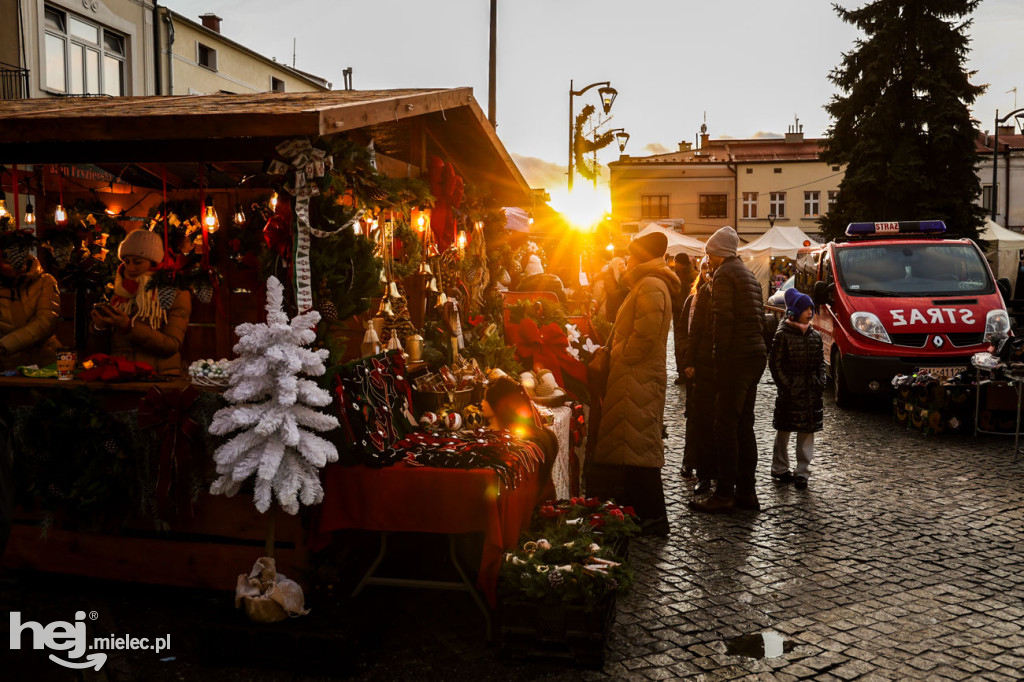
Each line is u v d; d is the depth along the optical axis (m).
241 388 3.66
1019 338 9.91
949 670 3.74
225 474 3.74
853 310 10.74
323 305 4.18
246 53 27.73
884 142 30.59
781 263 29.66
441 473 3.82
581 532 4.36
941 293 10.88
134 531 4.50
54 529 4.47
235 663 3.71
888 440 8.91
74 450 4.24
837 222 31.30
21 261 5.44
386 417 4.32
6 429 2.84
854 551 5.36
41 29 17.69
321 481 3.93
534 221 13.50
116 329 4.89
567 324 7.15
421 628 4.12
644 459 5.60
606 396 5.77
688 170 51.84
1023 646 4.00
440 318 6.11
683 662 3.81
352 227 4.30
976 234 30.03
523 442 4.49
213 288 5.30
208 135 3.89
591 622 3.71
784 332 6.93
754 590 4.69
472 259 7.56
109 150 4.85
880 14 30.95
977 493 6.76
